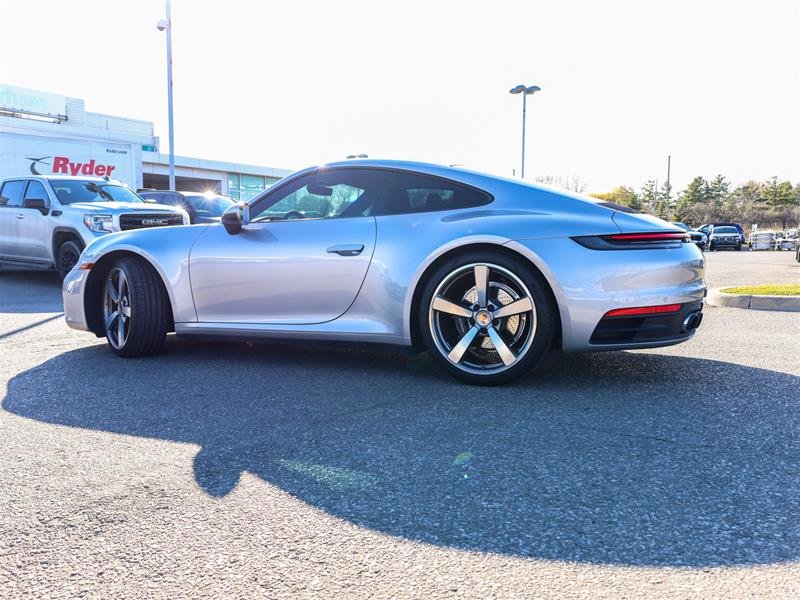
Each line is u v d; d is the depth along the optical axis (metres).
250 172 44.06
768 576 1.50
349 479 2.11
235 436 2.55
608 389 3.17
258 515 1.86
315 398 3.08
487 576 1.53
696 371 3.55
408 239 3.38
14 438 2.56
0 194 10.10
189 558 1.63
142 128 40.22
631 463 2.20
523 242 3.09
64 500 1.98
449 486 2.04
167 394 3.21
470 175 3.46
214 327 3.93
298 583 1.51
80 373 3.71
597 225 3.08
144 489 2.05
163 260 4.02
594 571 1.54
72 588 1.51
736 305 6.72
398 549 1.66
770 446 2.35
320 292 3.59
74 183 9.65
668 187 74.06
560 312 3.06
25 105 31.98
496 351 3.28
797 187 76.94
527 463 2.21
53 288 9.17
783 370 3.57
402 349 3.46
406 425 2.64
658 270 3.04
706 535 1.70
